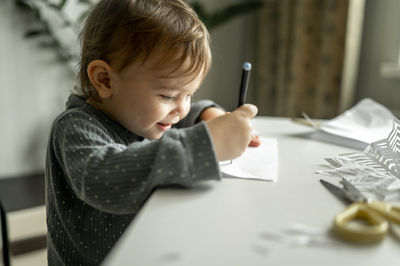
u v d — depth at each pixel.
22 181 1.58
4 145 1.61
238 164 0.54
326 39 1.46
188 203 0.39
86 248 0.62
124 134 0.64
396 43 1.35
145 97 0.59
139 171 0.44
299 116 1.63
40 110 1.65
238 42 2.03
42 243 1.32
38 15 1.52
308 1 1.54
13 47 1.54
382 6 1.39
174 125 0.85
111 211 0.45
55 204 0.62
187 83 0.60
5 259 1.26
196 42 0.60
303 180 0.48
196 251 0.30
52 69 1.64
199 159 0.44
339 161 0.56
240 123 0.50
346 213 0.35
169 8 0.62
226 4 2.01
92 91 0.65
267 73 1.80
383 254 0.30
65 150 0.51
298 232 0.34
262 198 0.41
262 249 0.31
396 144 0.54
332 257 0.30
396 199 0.42
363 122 0.79
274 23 1.76
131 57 0.57
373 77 1.46
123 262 0.29
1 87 1.55
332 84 1.47
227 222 0.35
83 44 0.67
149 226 0.34
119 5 0.60
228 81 2.07
